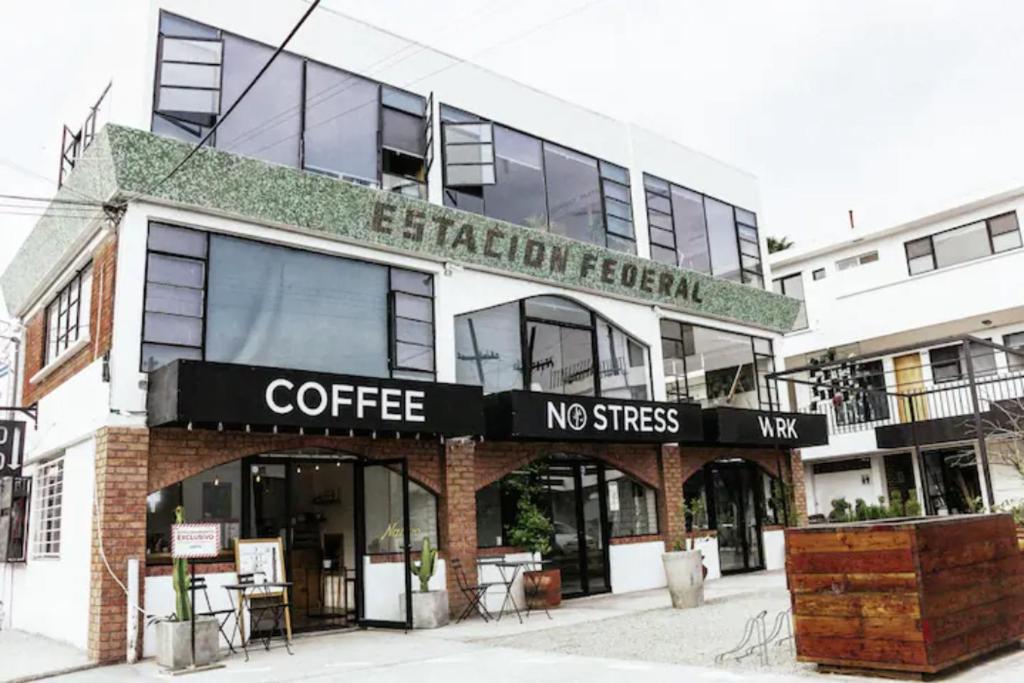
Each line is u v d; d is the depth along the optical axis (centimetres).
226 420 984
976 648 698
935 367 2289
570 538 1486
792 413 1833
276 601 1087
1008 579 767
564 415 1355
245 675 845
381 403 1130
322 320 1213
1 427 1277
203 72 1148
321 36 1285
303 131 1238
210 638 918
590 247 1541
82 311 1205
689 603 1223
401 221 1284
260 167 1134
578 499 1514
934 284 2214
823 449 2289
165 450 1031
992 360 2181
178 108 1118
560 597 1353
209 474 1086
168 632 902
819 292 2484
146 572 996
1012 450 1997
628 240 1692
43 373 1285
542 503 1457
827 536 716
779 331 2027
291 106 1231
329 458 1214
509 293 1451
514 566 1268
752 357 1953
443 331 1334
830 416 2419
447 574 1262
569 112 1638
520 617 1196
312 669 868
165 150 1057
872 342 2392
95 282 1121
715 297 1817
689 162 1888
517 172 1513
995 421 1861
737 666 768
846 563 701
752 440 1714
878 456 2328
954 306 2164
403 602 1180
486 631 1100
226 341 1112
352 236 1244
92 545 1000
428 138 1386
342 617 1255
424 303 1338
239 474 1114
